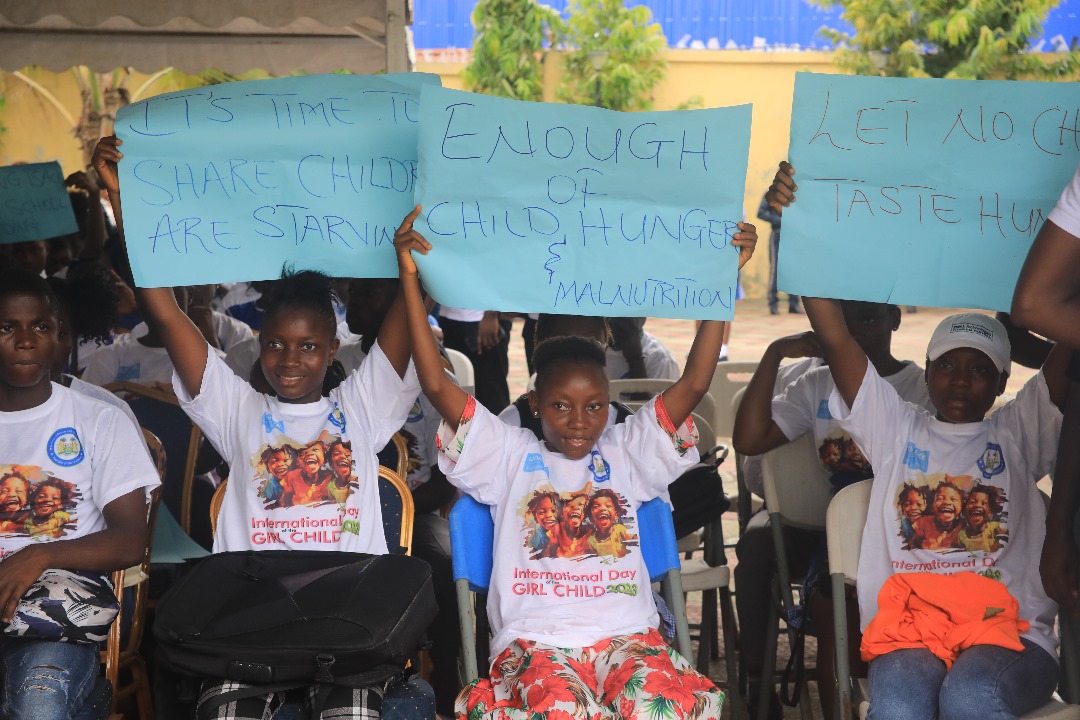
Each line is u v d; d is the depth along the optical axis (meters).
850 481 4.18
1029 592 3.43
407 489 3.57
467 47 20.16
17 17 5.72
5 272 3.18
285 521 3.38
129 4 5.73
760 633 4.32
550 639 3.15
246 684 2.87
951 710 3.05
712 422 4.88
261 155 3.38
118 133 3.32
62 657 2.97
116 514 3.21
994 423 3.54
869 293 3.39
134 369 4.94
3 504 3.18
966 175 3.34
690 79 19.39
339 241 3.43
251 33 6.62
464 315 7.22
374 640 2.85
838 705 3.40
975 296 3.38
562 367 3.33
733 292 3.32
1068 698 3.29
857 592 3.53
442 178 3.24
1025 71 17.08
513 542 3.33
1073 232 2.64
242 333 5.95
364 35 6.50
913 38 17.81
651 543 3.40
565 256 3.29
